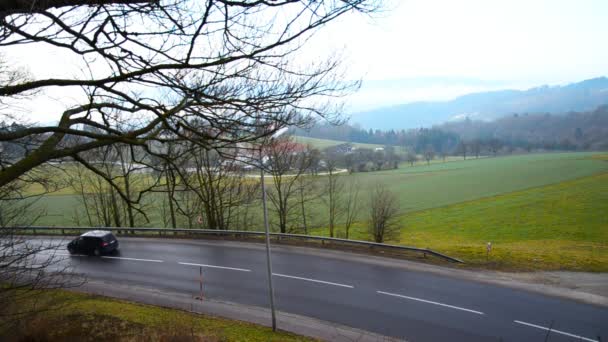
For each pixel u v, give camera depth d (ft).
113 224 129.18
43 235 103.04
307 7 11.07
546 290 54.34
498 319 46.68
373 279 60.44
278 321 47.60
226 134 14.71
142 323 44.78
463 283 57.52
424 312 49.03
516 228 139.44
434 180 252.21
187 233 96.43
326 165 121.70
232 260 73.46
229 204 101.65
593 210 152.15
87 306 49.65
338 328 45.55
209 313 50.26
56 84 11.80
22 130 12.01
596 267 62.13
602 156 330.34
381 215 117.80
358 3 11.20
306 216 121.90
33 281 27.02
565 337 42.60
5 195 24.11
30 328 35.32
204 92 13.39
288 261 71.10
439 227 150.30
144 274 67.56
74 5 10.62
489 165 318.24
